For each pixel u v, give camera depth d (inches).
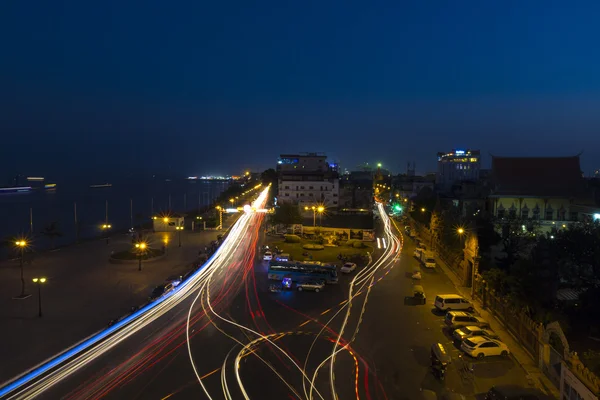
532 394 887.1
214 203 7003.0
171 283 1883.6
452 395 975.6
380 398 957.2
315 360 1154.0
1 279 2071.9
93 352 1201.4
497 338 1256.2
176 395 959.0
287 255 2539.4
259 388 994.7
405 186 6727.4
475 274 1764.3
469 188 4505.4
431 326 1428.4
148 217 6501.0
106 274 2199.8
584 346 1376.7
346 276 2155.5
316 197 4756.4
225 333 1350.9
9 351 1210.0
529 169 3590.1
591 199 3356.3
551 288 1619.1
